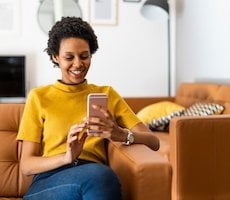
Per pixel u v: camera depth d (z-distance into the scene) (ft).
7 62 11.39
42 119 4.54
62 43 4.42
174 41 12.78
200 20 11.00
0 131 5.48
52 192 3.86
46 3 11.80
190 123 6.22
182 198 6.31
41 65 11.92
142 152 4.11
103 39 12.25
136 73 12.53
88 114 4.02
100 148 4.71
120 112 4.91
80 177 3.73
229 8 9.36
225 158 6.42
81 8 12.01
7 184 5.22
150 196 3.76
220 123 6.34
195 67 11.39
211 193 6.43
